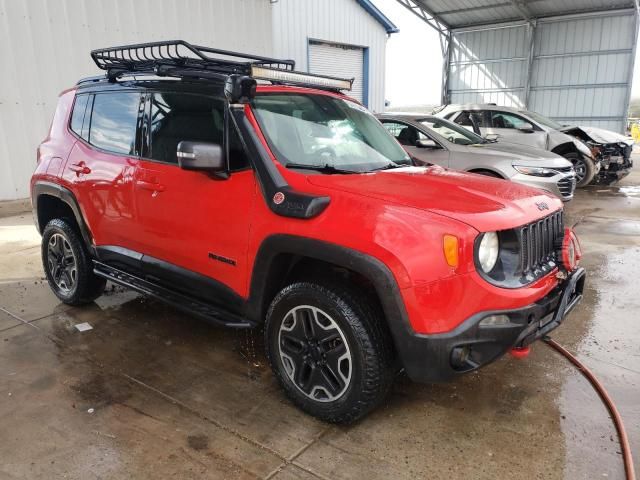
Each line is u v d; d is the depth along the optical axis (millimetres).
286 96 3268
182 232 3205
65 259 4277
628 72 17016
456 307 2322
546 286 2631
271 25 12516
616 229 7203
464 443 2588
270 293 2898
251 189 2812
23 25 8562
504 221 2451
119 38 9742
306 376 2799
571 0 16672
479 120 10602
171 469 2387
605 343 3688
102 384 3119
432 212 2393
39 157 4332
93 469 2383
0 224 7367
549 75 18547
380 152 3473
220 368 3328
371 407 2602
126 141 3607
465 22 19703
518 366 3361
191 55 10961
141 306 4355
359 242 2406
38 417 2775
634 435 2645
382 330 2521
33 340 3699
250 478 2336
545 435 2652
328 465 2422
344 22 16484
